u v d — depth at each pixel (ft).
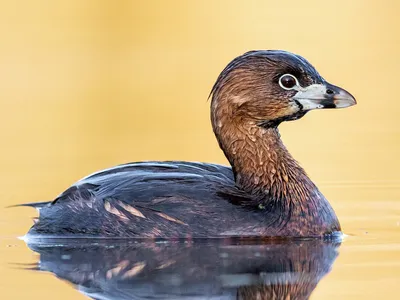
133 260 46.26
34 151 74.90
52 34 109.70
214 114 52.54
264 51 52.54
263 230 49.37
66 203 52.29
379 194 61.11
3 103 91.76
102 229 50.55
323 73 98.94
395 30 116.88
